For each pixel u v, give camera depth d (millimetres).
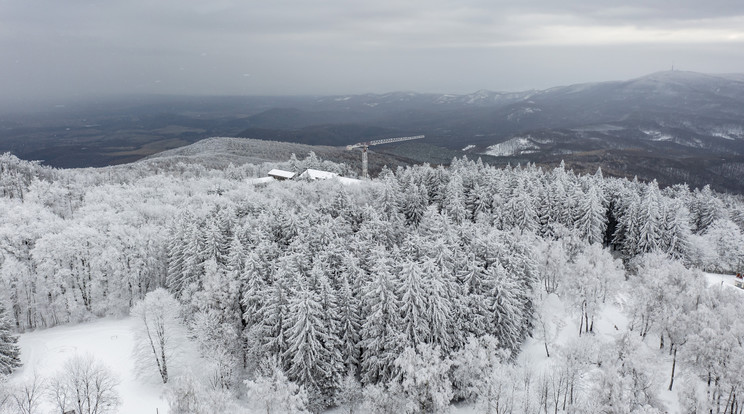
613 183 113938
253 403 45312
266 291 53594
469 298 54719
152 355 51844
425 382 43312
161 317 51125
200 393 39969
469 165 134625
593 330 64750
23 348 56375
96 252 69312
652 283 59156
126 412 45375
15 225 73812
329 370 49219
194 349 55625
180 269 66125
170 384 49344
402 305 51531
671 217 94438
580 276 65312
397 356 48094
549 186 104188
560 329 60625
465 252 63656
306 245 63844
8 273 61938
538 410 46031
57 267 66000
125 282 68562
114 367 52344
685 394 43062
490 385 44344
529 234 81625
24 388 42438
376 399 44688
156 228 77125
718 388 43375
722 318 50625
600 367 50469
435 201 111125
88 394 41094
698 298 56875
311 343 47719
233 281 55219
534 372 53094
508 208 94375
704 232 109438
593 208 93062
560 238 89875
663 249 92312
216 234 63781
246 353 54219
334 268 59812
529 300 61938
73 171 155375
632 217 95250
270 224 75125
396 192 104750
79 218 83688
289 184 120688
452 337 52406
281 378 41906
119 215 81812
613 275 67312
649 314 58656
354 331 52500
